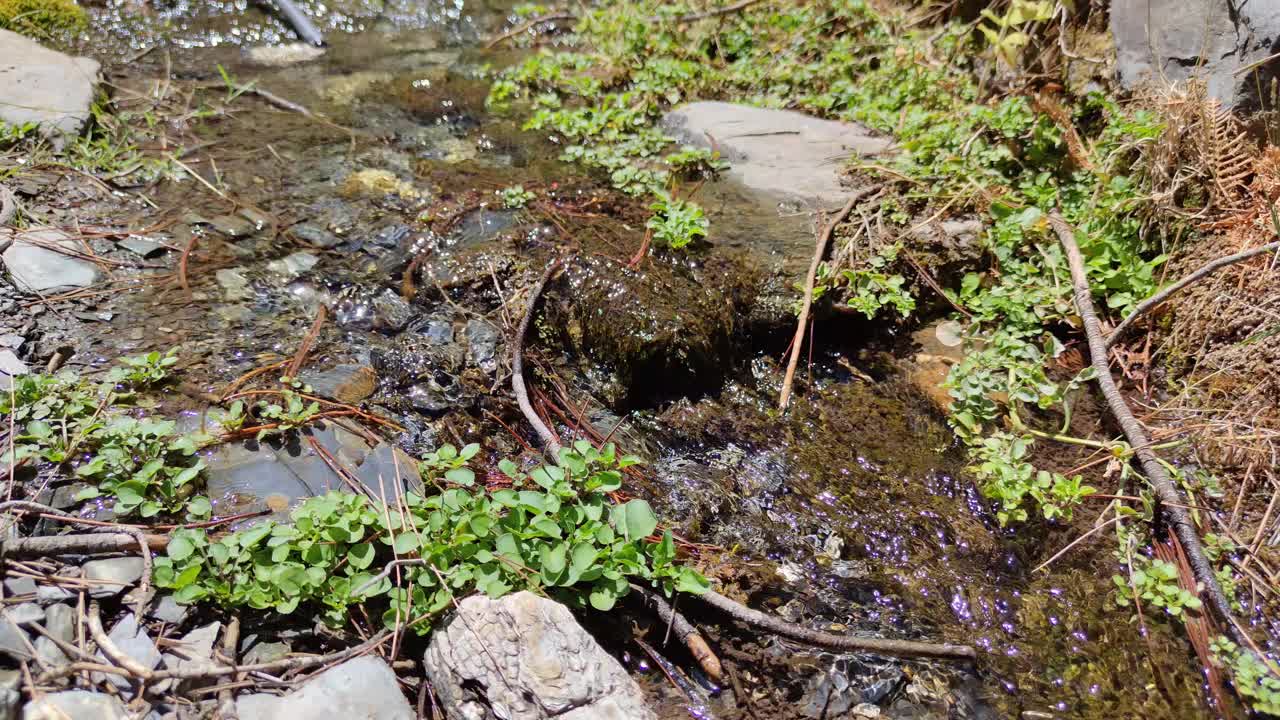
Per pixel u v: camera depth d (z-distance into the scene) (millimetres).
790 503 743
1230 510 722
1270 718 598
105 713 494
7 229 861
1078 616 660
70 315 790
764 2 1471
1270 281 809
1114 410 766
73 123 1028
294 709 517
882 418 820
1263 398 776
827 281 892
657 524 705
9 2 1319
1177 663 629
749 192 1037
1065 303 880
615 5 1559
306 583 571
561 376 831
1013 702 609
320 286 876
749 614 620
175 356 761
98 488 630
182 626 558
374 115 1205
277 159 1073
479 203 1004
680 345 823
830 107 1225
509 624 553
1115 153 948
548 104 1257
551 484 633
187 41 1367
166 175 1007
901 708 601
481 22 1541
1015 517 728
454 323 854
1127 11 1042
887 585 685
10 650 513
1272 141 889
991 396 827
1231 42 927
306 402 738
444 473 692
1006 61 1139
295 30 1434
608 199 1024
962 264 938
